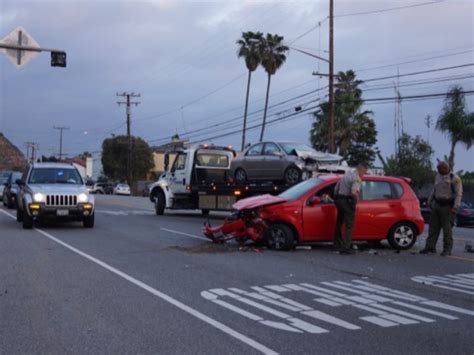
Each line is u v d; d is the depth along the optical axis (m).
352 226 11.62
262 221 12.11
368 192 12.39
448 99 33.56
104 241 13.70
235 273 9.45
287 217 11.93
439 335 6.12
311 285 8.55
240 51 47.09
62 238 14.25
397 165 42.22
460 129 32.91
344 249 11.62
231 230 12.60
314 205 12.05
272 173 18.86
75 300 7.53
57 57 19.78
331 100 32.69
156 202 23.80
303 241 12.11
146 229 16.78
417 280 9.05
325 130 46.50
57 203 15.94
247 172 19.89
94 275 9.25
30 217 15.94
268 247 12.35
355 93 46.28
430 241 12.01
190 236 14.91
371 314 6.95
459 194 11.59
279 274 9.39
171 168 23.41
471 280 9.08
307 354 5.45
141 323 6.45
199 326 6.34
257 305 7.30
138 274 9.33
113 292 8.00
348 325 6.45
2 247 12.52
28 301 7.48
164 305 7.27
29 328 6.27
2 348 5.61
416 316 6.88
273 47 46.38
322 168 17.70
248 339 5.89
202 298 7.66
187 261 10.67
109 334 6.04
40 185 16.47
